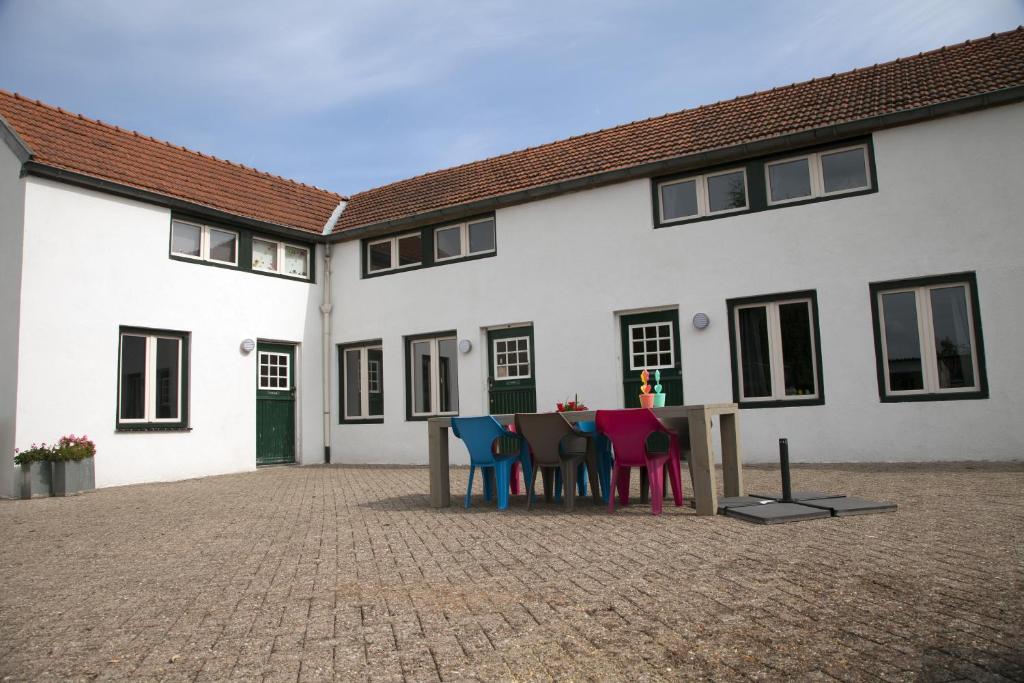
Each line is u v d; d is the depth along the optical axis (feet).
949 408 30.30
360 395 48.14
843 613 11.09
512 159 46.85
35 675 10.15
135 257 38.17
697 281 36.04
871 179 32.53
